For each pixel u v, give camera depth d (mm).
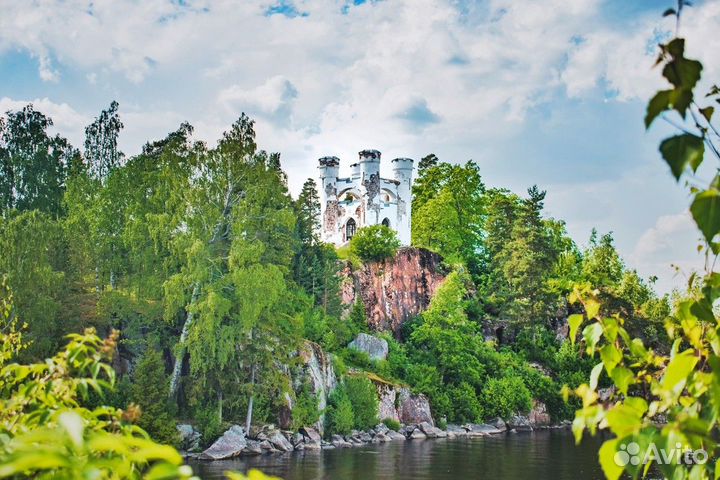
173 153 52812
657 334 66188
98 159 76625
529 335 87375
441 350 72938
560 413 75125
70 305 47125
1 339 10695
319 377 55656
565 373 80188
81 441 3041
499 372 75875
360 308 77375
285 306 53938
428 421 64688
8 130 67250
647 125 2953
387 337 75938
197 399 50062
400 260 86625
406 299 85250
